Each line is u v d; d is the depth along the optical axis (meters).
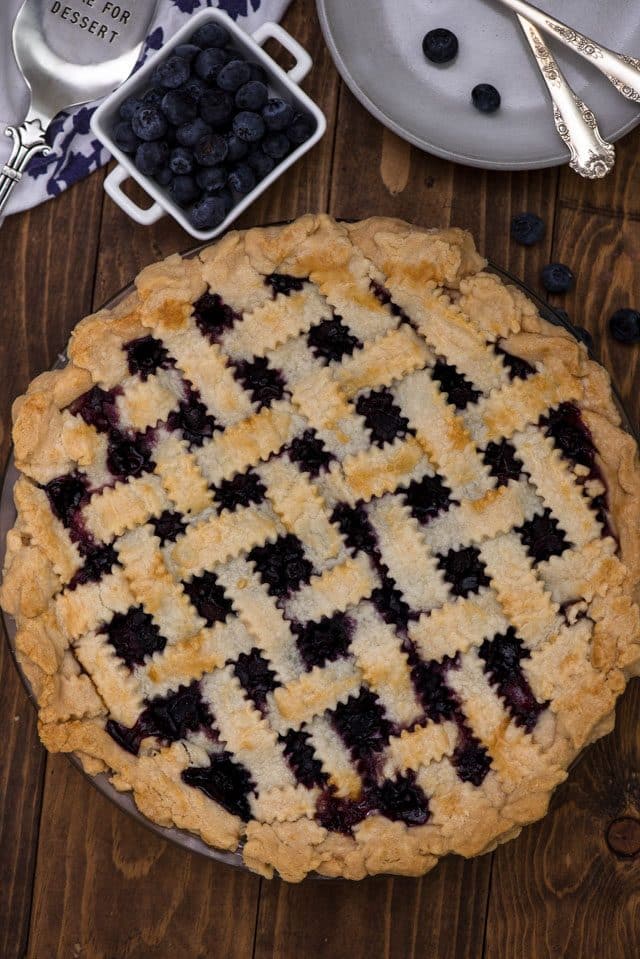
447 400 0.75
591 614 0.75
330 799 0.75
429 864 0.75
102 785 0.76
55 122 0.80
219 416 0.75
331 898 0.82
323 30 0.77
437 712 0.75
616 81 0.78
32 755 0.81
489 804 0.75
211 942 0.81
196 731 0.75
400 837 0.74
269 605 0.74
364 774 0.75
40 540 0.75
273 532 0.74
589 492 0.75
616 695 0.75
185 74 0.76
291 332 0.75
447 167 0.82
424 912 0.82
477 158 0.79
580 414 0.75
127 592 0.74
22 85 0.80
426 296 0.75
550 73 0.78
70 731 0.75
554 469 0.75
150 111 0.75
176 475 0.74
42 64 0.79
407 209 0.82
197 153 0.76
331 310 0.75
